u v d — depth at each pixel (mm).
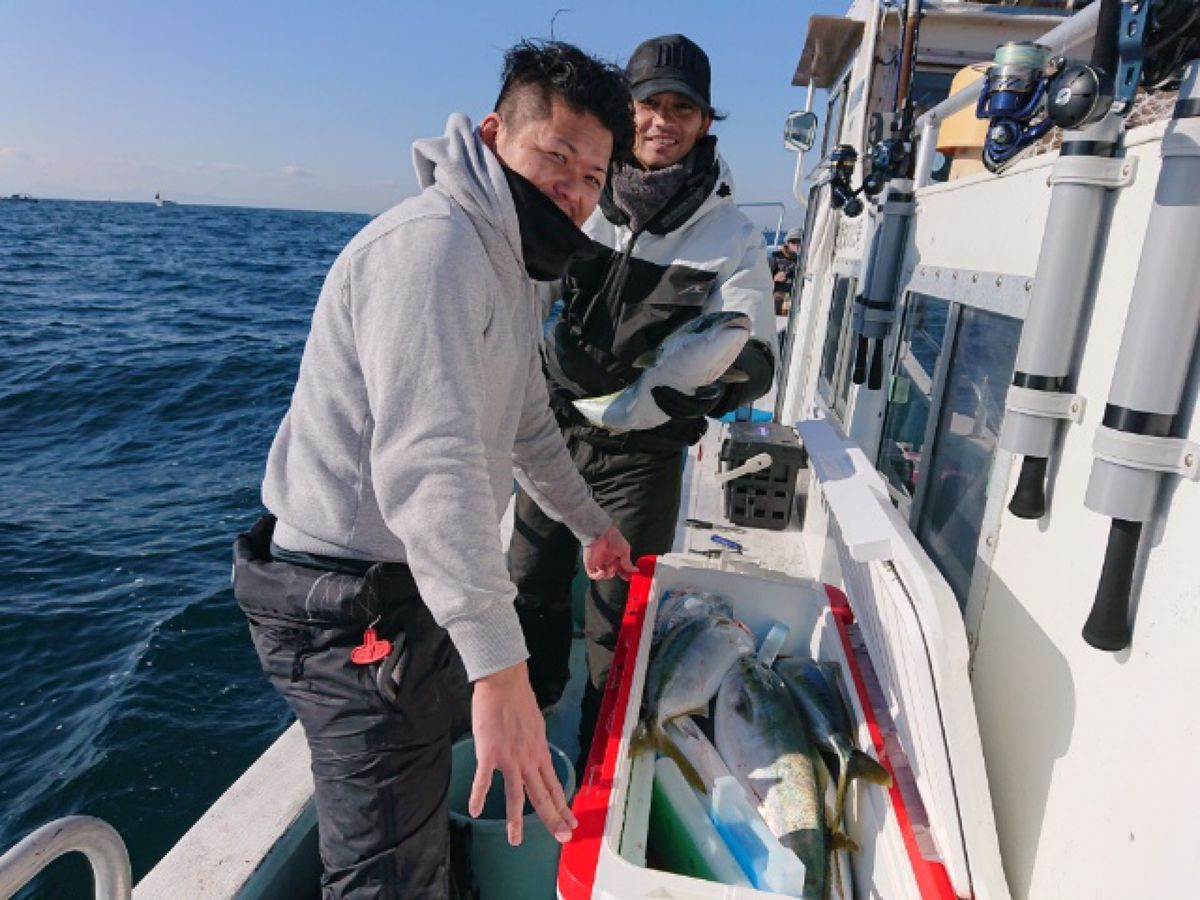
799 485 4035
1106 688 1160
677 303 2307
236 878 1686
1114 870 1101
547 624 2568
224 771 3996
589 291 2447
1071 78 1127
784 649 2287
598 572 2086
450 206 1312
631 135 1477
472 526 1200
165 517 7047
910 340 2334
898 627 1495
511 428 1583
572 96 1354
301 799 1911
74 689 4637
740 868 1533
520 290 1454
